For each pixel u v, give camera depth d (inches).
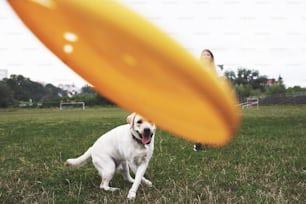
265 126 523.2
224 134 38.4
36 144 363.3
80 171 222.1
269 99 1649.9
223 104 37.5
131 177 207.0
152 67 38.5
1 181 198.5
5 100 1558.8
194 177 198.8
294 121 621.6
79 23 38.8
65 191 178.4
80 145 349.7
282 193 161.8
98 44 39.5
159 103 40.6
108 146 181.8
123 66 40.1
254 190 171.0
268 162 239.3
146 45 36.9
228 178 195.0
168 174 209.6
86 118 853.8
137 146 169.2
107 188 179.6
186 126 39.7
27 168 234.8
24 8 40.0
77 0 37.8
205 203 151.6
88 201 160.6
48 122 738.8
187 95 38.7
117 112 1182.3
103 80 41.5
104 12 37.2
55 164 247.9
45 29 40.3
